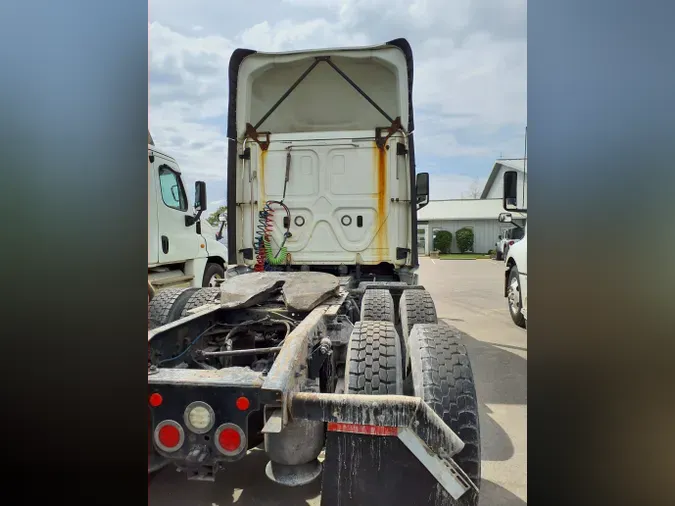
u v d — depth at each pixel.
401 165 4.95
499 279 15.41
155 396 1.89
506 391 4.34
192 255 6.91
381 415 1.77
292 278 3.66
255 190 5.03
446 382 2.10
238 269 4.94
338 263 4.93
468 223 33.47
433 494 1.79
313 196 4.95
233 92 4.99
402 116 4.88
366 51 4.88
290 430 2.09
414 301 3.75
